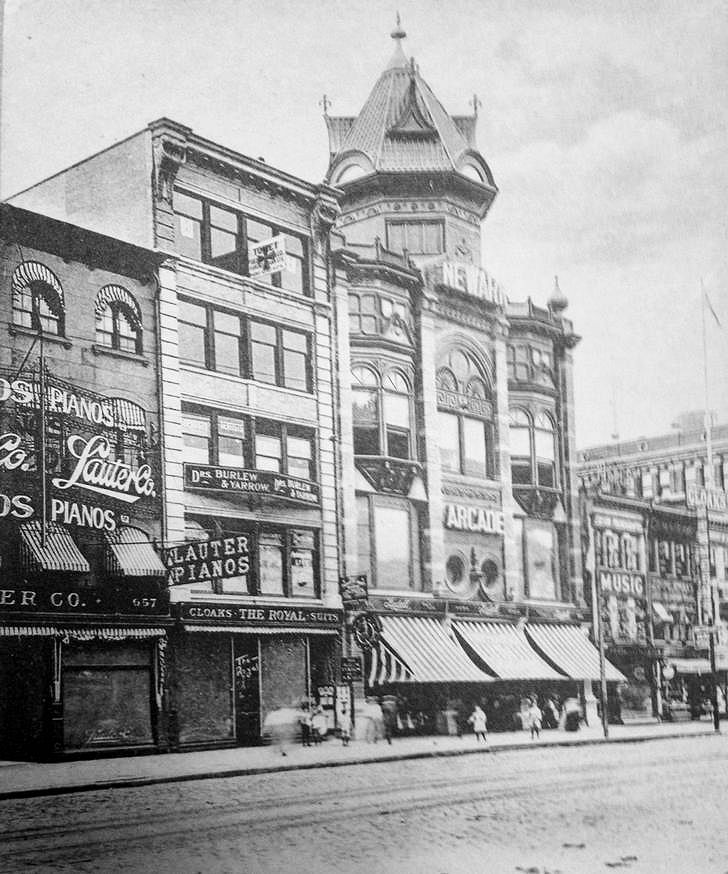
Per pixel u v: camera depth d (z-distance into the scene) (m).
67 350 29.61
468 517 38.69
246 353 33.66
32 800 22.14
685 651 43.41
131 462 30.44
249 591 32.44
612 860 18.39
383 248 37.41
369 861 17.86
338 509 35.31
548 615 40.31
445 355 39.00
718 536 43.31
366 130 38.00
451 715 36.38
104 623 28.81
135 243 31.55
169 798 22.52
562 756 31.38
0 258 28.67
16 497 28.00
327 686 33.91
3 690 28.64
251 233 34.47
